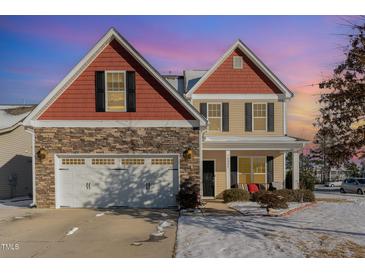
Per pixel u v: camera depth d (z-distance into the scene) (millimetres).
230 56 23484
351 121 9633
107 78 17344
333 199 23562
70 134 17250
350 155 9758
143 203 17219
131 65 17359
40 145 17250
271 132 23266
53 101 17312
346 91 9539
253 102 23312
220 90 23281
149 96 17328
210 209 17094
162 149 17203
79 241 10445
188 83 24656
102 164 17359
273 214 15242
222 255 8883
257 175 23344
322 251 9242
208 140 21562
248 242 10125
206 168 23266
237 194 20047
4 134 24641
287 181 24125
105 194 17312
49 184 17219
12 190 25172
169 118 17250
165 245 9906
